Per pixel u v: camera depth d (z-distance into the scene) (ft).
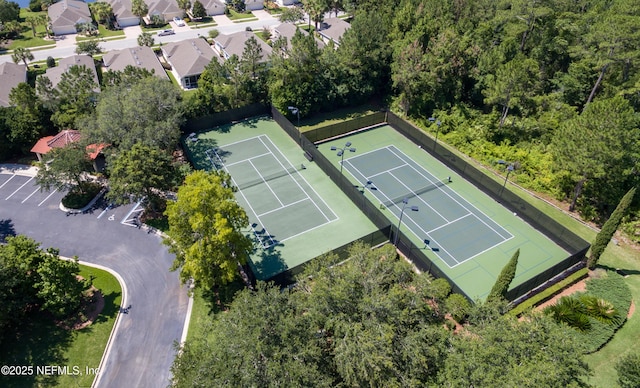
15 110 196.24
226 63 218.18
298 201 173.68
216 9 395.14
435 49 213.87
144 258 148.77
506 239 157.28
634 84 194.80
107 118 170.30
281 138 215.51
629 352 118.93
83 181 178.81
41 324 124.57
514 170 189.78
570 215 169.99
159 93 184.14
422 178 188.85
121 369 115.75
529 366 80.94
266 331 90.99
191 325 126.82
